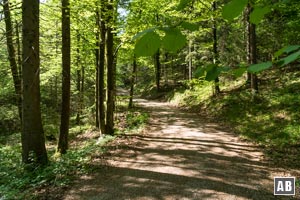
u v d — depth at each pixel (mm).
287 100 13852
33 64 8398
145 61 24984
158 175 8328
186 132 13891
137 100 31797
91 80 26469
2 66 15852
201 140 12195
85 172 8500
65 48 11086
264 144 10883
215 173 8375
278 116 12805
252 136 11930
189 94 24531
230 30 20422
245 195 6941
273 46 16562
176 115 19219
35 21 8352
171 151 10727
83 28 14961
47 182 7562
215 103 18328
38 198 6711
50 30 17125
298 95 13938
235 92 18141
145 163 9438
